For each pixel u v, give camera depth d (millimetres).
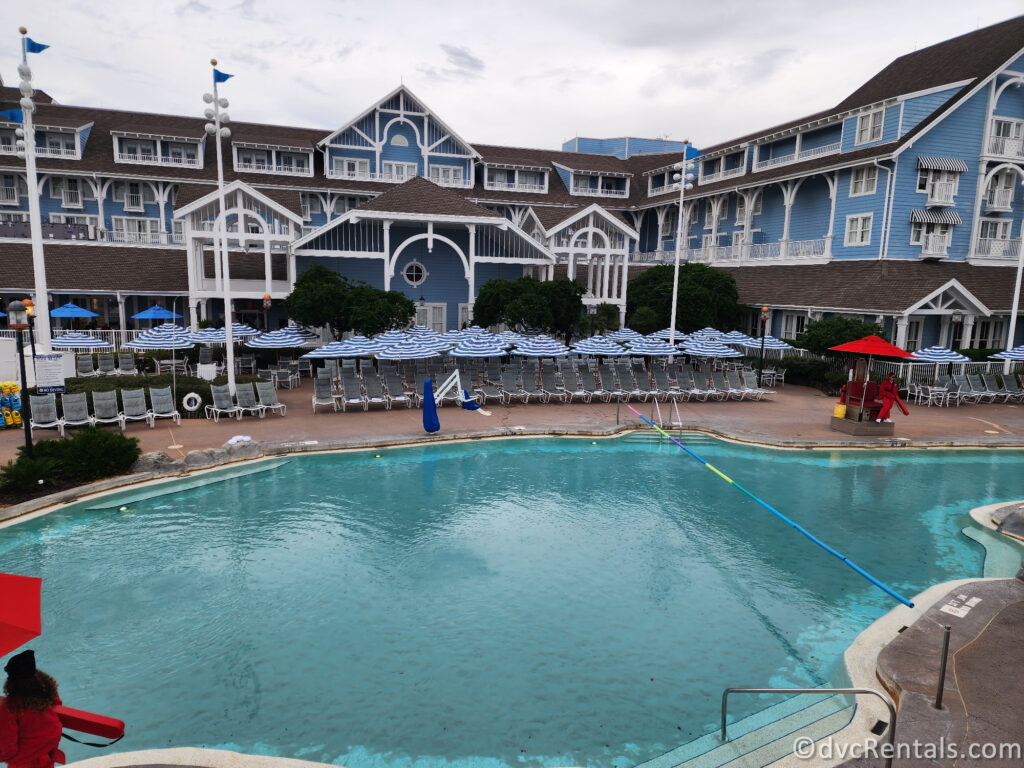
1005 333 33156
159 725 6766
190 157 43875
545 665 7926
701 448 18125
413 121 46438
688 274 35688
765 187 41781
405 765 6273
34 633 4215
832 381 26438
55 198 42031
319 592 9641
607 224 38000
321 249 35969
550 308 30141
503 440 18312
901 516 13133
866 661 7676
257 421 19328
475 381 23656
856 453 17922
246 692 7324
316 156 46406
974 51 34156
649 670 7852
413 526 12234
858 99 38156
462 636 8539
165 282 35969
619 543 11609
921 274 31266
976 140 33188
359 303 28000
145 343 24344
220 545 11250
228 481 14555
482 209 35844
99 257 36281
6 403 17406
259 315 39500
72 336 27625
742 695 7395
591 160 53469
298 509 12977
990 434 19516
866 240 33719
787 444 18031
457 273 40500
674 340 28547
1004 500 14156
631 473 15727
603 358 31281
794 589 9977
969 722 6316
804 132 39062
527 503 13570
